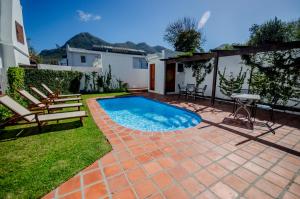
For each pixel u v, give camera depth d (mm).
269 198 1991
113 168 2559
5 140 3566
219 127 4559
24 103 6559
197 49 25328
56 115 4344
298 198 1994
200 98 10086
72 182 2229
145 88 15414
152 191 2082
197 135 3951
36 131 4152
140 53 26562
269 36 14914
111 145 3346
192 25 25219
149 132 4133
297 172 2508
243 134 4039
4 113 4820
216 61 7414
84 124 4730
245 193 2064
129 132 4121
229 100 8891
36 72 9109
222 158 2900
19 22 9469
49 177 2289
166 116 7293
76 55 21781
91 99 9617
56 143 3414
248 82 7945
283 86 6641
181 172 2480
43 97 6691
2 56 7906
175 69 12492
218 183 2244
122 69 15102
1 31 7918
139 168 2568
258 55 7402
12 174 2352
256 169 2580
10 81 6680
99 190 2088
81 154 2930
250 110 6688
